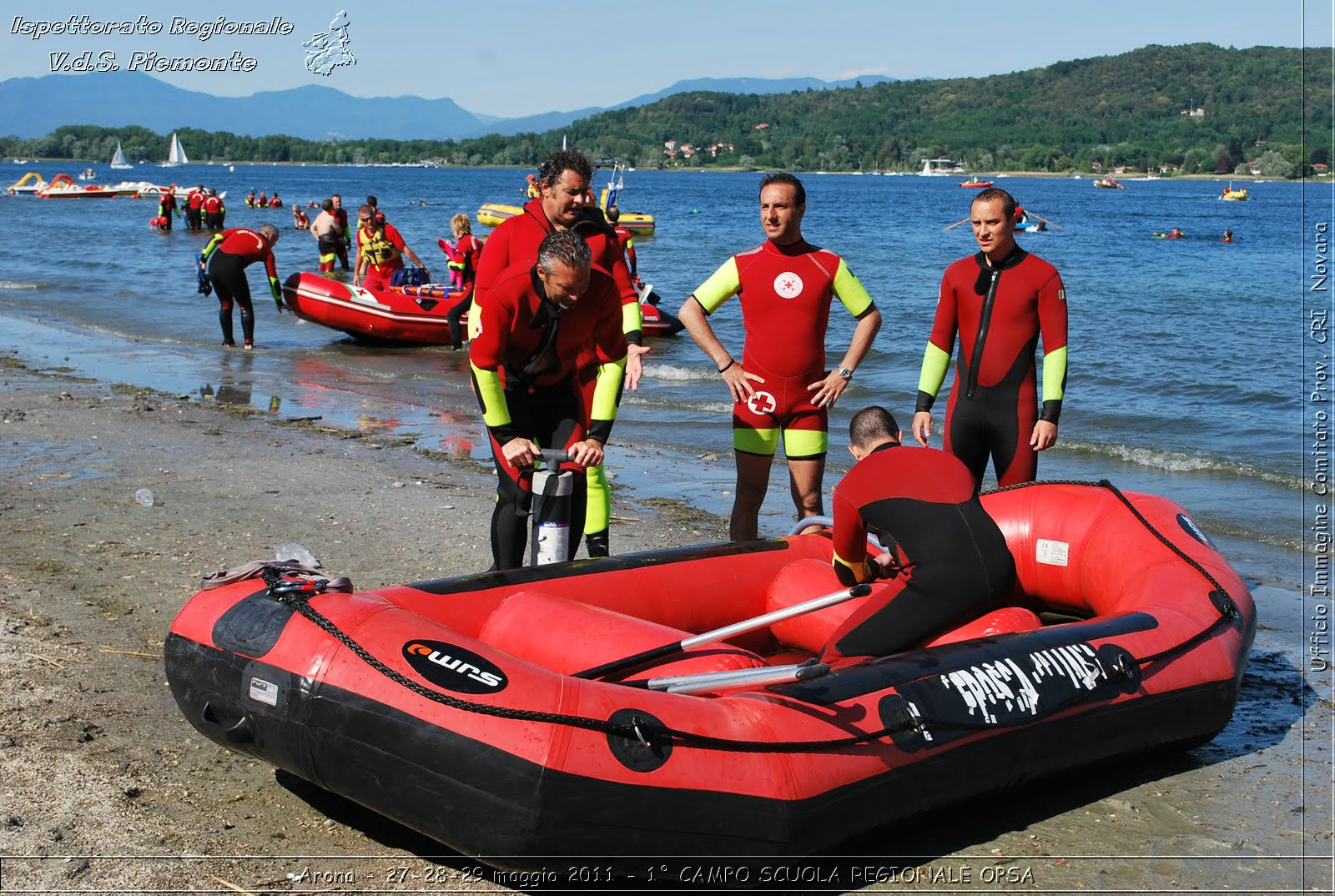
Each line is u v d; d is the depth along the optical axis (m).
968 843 3.80
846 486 4.35
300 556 4.12
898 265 26.14
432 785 3.21
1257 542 7.28
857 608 4.43
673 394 12.27
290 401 11.45
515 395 5.23
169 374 12.86
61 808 3.76
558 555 4.85
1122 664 4.04
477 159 179.88
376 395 11.95
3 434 9.40
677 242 33.81
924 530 4.14
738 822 3.26
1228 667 4.30
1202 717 4.23
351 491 7.99
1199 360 13.70
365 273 16.05
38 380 12.12
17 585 5.81
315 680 3.40
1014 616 4.20
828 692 3.58
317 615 3.54
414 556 6.51
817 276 5.80
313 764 3.43
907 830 3.72
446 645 3.43
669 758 3.22
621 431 10.62
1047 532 5.24
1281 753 4.52
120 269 24.30
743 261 5.91
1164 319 17.38
